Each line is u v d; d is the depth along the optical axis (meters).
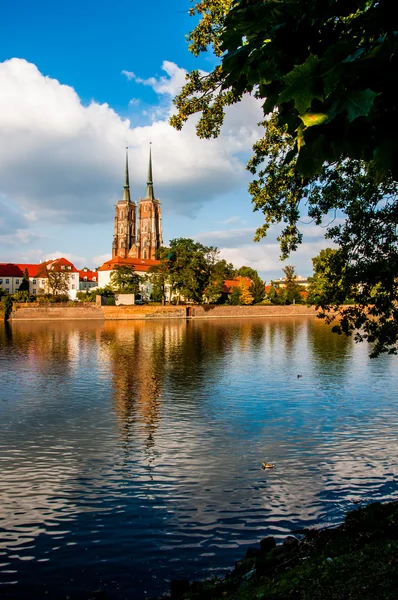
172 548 12.02
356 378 36.31
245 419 24.45
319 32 4.27
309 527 13.02
